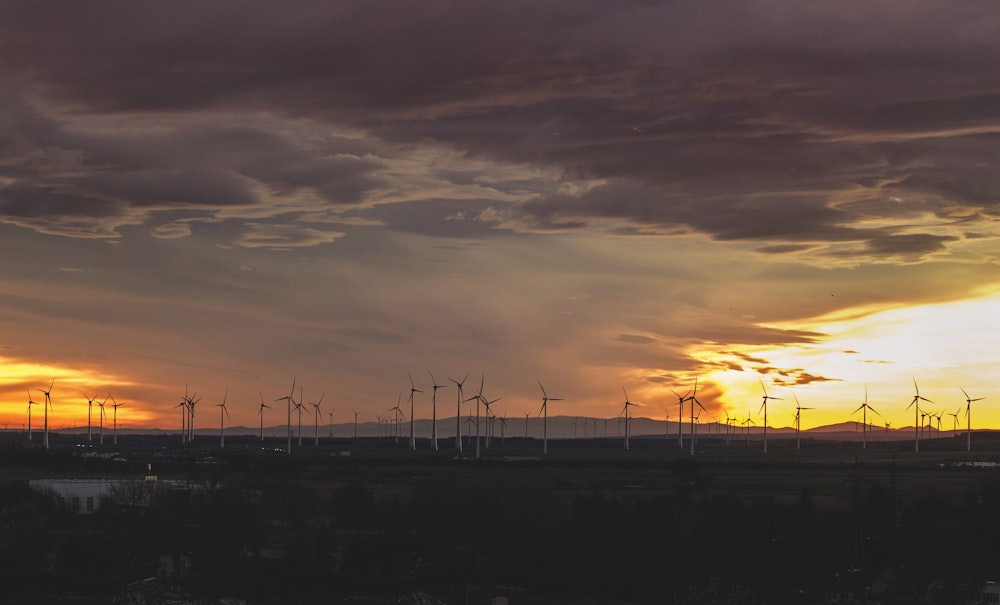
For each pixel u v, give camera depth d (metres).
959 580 185.50
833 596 177.00
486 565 193.12
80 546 191.62
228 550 198.12
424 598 171.25
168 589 176.00
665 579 183.00
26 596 170.12
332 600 170.00
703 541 198.00
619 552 192.25
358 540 199.00
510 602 171.38
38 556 190.75
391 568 184.75
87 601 167.88
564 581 185.75
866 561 192.75
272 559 192.62
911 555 195.12
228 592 175.75
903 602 176.38
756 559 191.75
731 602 157.75
